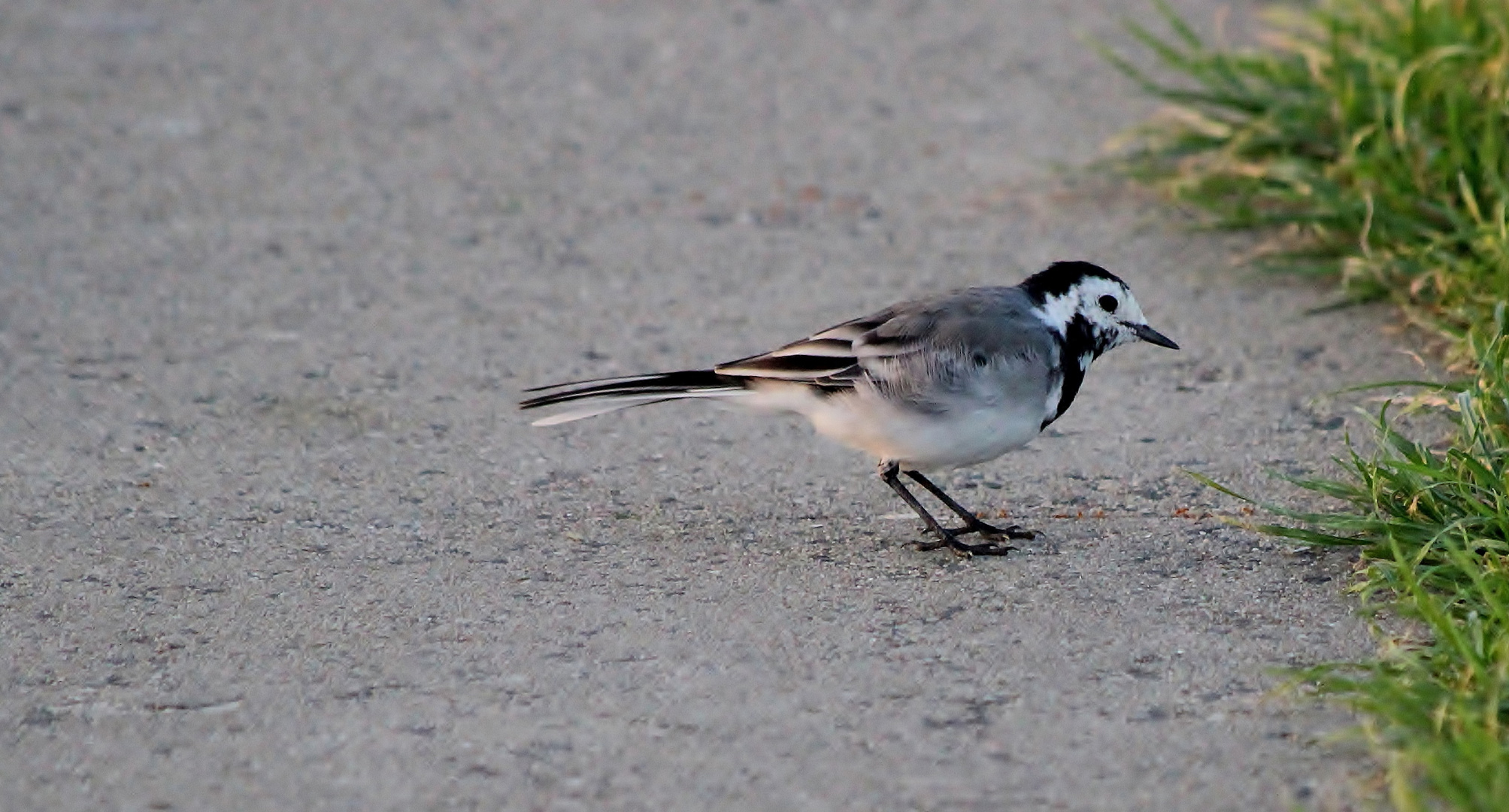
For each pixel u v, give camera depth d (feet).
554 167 57.31
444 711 27.73
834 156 57.62
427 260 50.34
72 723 27.45
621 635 30.30
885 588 32.22
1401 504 32.86
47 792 25.58
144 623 30.81
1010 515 35.73
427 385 42.47
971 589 32.14
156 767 26.21
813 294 47.78
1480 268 42.42
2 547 33.91
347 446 39.09
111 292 47.85
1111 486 36.96
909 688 28.32
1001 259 49.78
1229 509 35.53
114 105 62.54
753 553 33.94
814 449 39.34
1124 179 54.75
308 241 51.62
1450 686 26.68
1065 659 29.22
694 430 40.29
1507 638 27.02
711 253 50.62
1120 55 64.75
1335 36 50.29
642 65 66.23
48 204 54.19
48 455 38.42
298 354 44.19
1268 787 25.25
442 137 59.82
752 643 29.99
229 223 52.90
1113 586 32.07
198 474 37.55
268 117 61.62
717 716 27.53
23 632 30.48
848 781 25.64
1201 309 46.16
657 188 55.47
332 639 30.19
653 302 47.42
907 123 60.08
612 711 27.71
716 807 25.02
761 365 34.01
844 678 28.68
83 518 35.35
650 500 36.60
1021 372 33.35
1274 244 49.67
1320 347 43.57
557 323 46.21
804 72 65.16
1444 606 28.91
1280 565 32.71
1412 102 48.11
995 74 64.08
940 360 32.83
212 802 25.30
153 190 55.31
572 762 26.21
